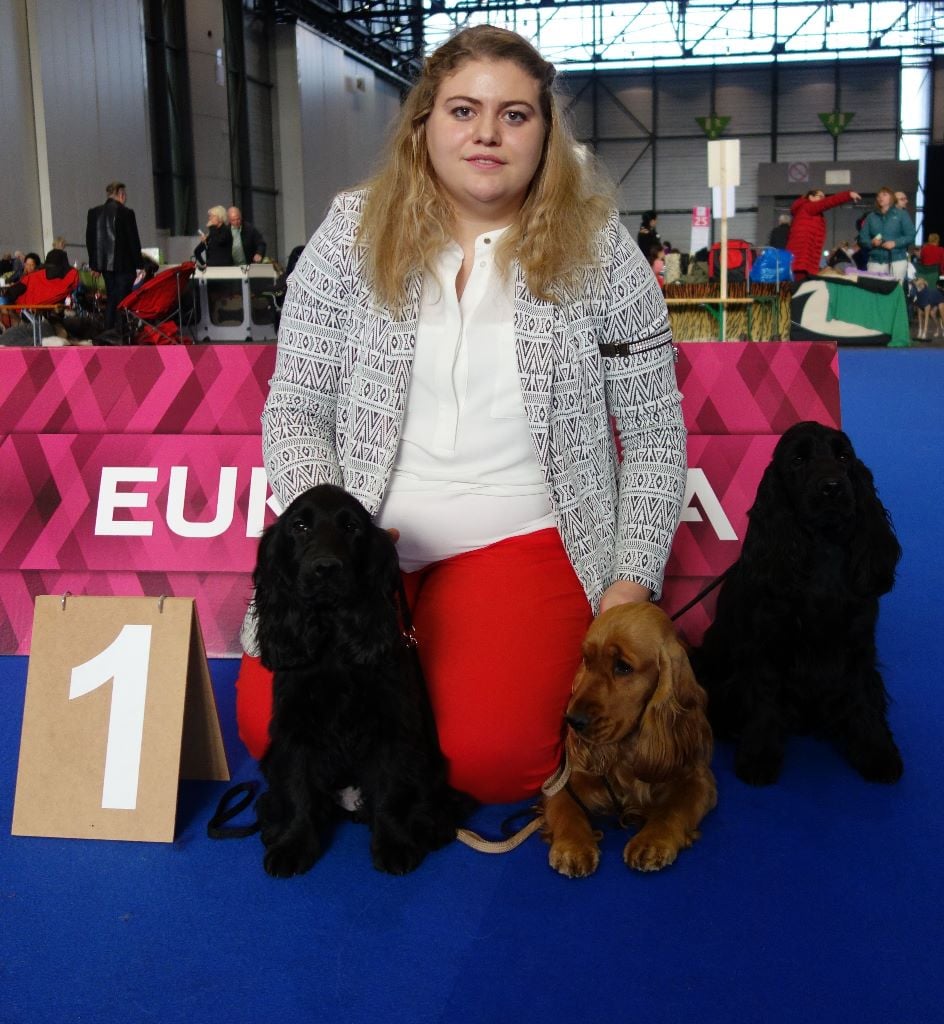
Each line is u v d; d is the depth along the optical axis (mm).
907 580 4125
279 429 2391
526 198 2295
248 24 20531
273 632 2074
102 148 15773
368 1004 1712
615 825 2312
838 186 27297
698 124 28688
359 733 2115
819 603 2504
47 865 2184
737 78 28516
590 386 2350
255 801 2389
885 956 1813
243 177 20547
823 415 3396
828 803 2420
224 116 19219
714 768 2633
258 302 13289
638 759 2113
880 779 2521
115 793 2299
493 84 2111
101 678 2363
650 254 15688
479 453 2342
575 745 2219
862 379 10234
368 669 2074
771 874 2098
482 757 2256
